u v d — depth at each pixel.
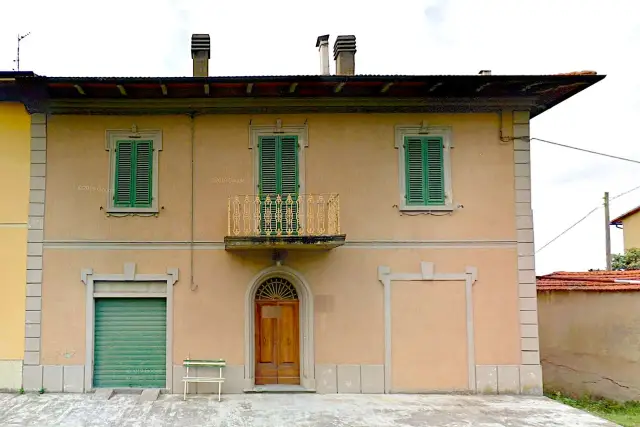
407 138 11.20
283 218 10.95
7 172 10.90
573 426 8.70
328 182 11.06
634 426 9.27
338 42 11.93
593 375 12.05
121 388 10.62
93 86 10.30
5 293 10.70
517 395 10.69
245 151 11.09
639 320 11.38
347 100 11.07
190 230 10.88
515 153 11.20
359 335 10.81
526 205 11.10
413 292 10.91
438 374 10.77
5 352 10.59
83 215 10.83
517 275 10.97
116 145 11.02
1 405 9.66
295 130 11.16
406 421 8.91
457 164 11.18
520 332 10.88
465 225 11.05
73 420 8.88
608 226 23.81
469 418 9.09
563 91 10.99
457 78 10.23
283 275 10.95
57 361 10.58
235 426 8.63
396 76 10.20
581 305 12.41
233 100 10.99
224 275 10.84
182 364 10.66
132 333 10.80
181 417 9.08
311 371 10.70
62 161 10.92
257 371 10.92
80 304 10.68
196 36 11.61
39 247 10.73
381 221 11.01
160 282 10.83
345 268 10.91
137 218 10.88
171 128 11.08
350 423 8.80
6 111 11.02
